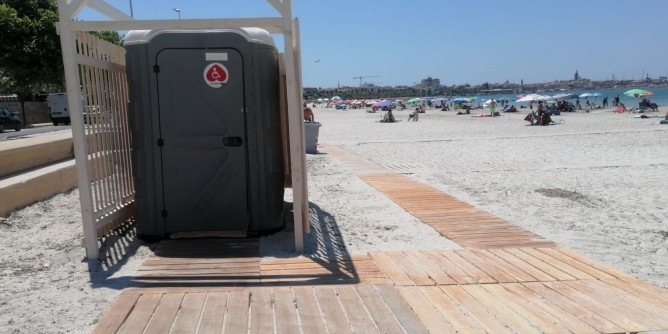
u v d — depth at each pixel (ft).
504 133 77.61
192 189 19.22
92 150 18.06
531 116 99.76
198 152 19.11
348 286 14.40
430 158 46.52
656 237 19.62
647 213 23.59
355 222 22.49
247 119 19.20
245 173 19.43
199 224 19.38
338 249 18.28
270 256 17.47
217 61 18.85
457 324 11.98
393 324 12.00
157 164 19.04
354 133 88.28
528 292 13.87
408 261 16.63
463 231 20.54
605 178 33.30
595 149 50.47
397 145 61.05
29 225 22.13
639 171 35.86
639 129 75.46
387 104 195.21
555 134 70.54
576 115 128.16
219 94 18.98
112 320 12.26
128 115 19.60
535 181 32.68
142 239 19.38
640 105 135.33
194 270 15.96
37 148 29.84
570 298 13.41
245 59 18.95
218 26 16.52
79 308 13.24
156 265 16.47
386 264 16.35
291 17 16.79
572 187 30.37
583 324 11.87
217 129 19.13
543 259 16.67
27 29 76.38
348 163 43.55
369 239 19.65
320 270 15.84
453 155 48.65
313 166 41.68
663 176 33.55
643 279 15.03
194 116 18.98
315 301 13.37
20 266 16.67
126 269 16.24
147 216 19.21
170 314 12.61
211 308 12.96
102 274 15.75
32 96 163.02
